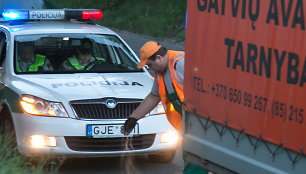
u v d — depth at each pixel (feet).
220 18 35.01
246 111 33.17
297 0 28.96
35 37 69.51
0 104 62.28
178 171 59.77
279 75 30.50
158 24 207.82
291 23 29.45
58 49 69.15
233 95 34.17
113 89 60.29
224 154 35.50
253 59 32.35
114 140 57.41
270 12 30.91
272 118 31.17
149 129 58.29
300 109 29.12
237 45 33.58
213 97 36.06
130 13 228.43
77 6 264.93
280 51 30.30
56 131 55.98
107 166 61.21
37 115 56.54
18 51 67.31
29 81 61.46
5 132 60.13
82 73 66.69
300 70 28.99
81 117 56.85
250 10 32.40
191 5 37.93
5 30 72.95
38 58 67.31
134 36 200.95
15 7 93.71
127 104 58.54
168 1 228.02
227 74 34.60
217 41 35.35
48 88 59.21
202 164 38.27
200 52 37.19
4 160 51.49
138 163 62.80
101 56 70.74
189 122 39.17
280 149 30.96
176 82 44.70
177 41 190.90
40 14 76.43
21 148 57.06
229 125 34.65
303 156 29.40
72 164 61.67
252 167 33.12
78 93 58.34
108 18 232.12
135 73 68.54
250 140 33.22
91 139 56.75
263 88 31.73
